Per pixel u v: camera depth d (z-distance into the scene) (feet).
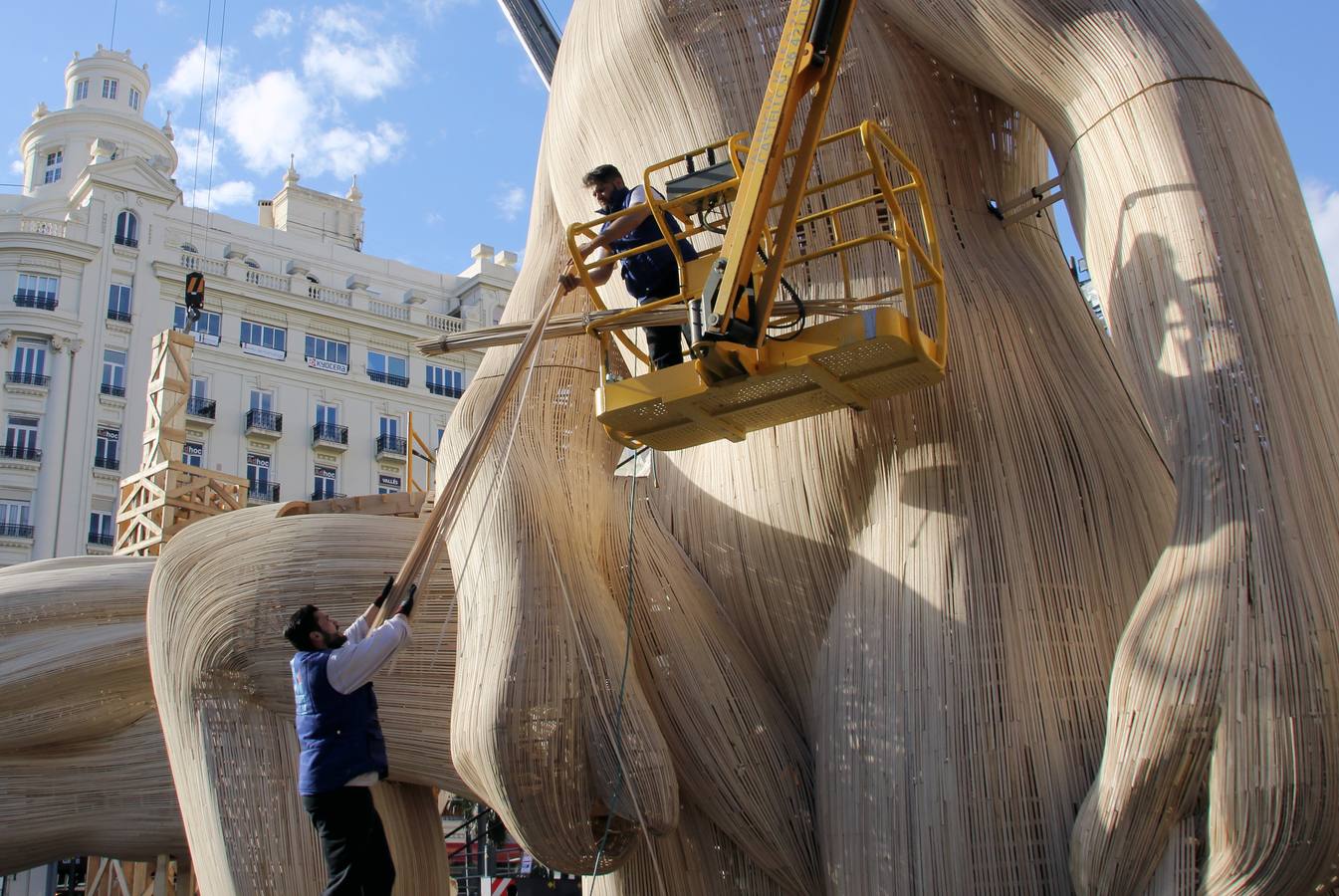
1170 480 25.61
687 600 25.91
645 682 24.88
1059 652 22.54
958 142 27.35
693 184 21.72
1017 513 23.45
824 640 24.84
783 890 24.81
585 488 26.22
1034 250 27.94
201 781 27.66
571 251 22.56
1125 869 19.95
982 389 24.26
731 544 26.55
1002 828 21.49
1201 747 19.35
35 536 121.80
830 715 23.89
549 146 31.32
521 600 23.47
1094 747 21.95
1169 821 19.80
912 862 21.83
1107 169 23.31
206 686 27.94
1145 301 22.20
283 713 27.76
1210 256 21.50
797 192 20.57
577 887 44.57
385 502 32.04
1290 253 21.90
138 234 134.21
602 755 22.67
